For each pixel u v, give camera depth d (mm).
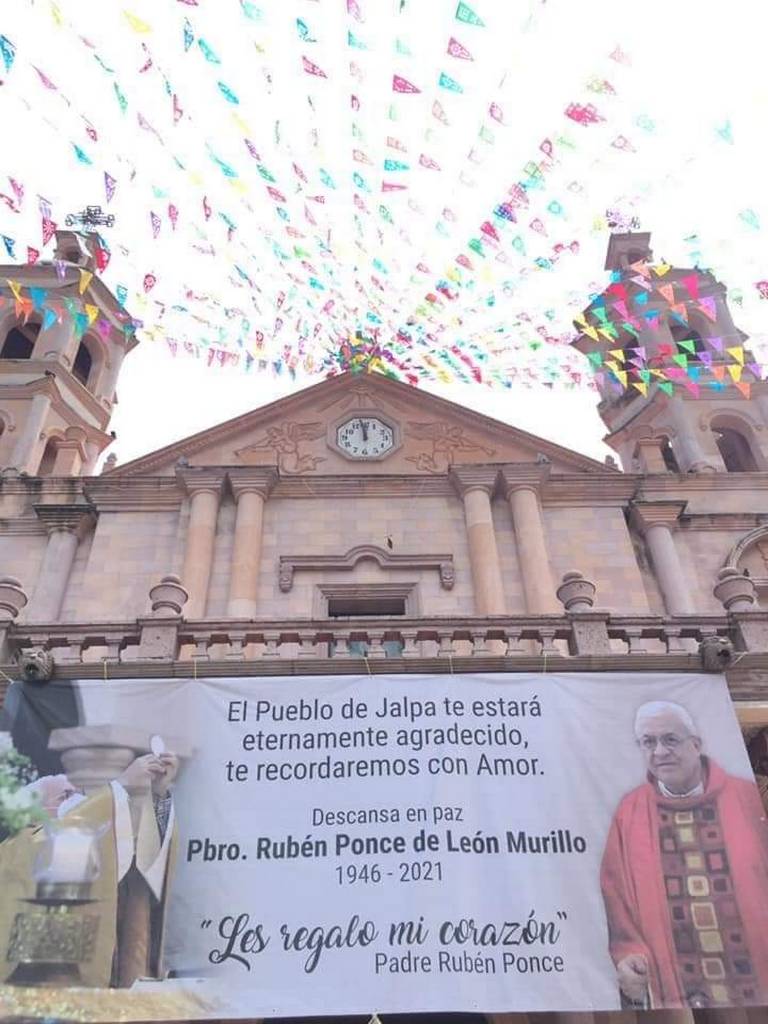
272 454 20484
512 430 20891
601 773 10797
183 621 12461
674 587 18172
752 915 9719
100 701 11188
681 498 20734
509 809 10430
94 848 9961
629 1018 10797
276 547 18312
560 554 18500
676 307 17688
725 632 12781
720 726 11273
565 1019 10938
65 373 24844
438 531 18750
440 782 10602
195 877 9852
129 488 19172
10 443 22594
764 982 9258
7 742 10750
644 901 9789
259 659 11742
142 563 17984
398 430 21062
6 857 9828
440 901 9695
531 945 9438
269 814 10328
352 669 11688
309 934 9461
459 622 12586
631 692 11539
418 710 11211
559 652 12570
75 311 16672
